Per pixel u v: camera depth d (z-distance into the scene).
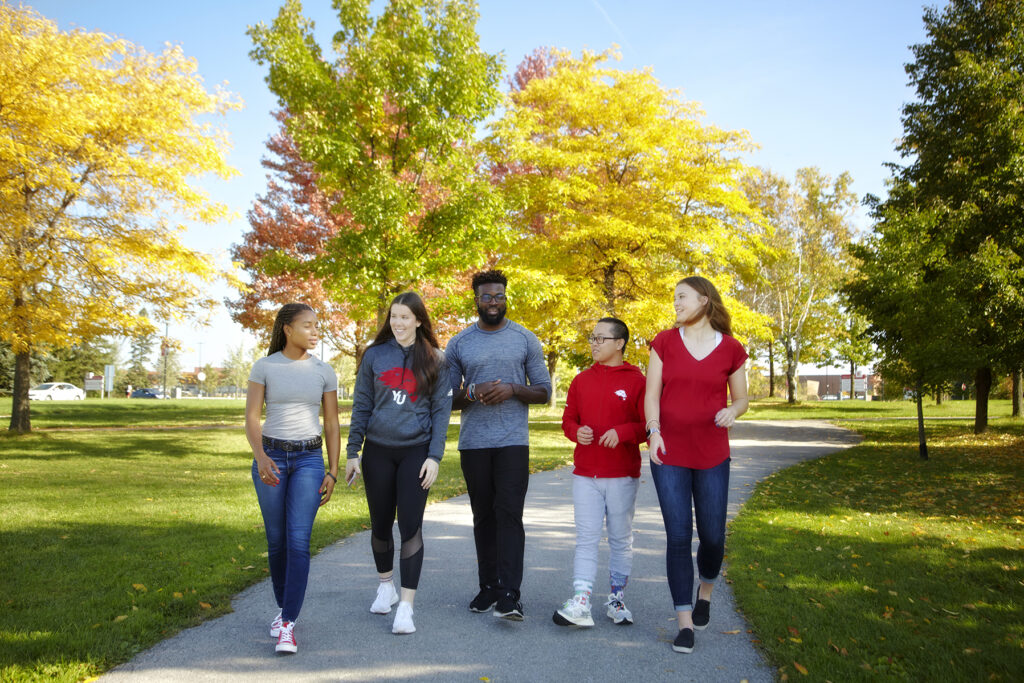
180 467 11.48
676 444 3.64
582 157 18.67
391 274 13.47
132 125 14.35
